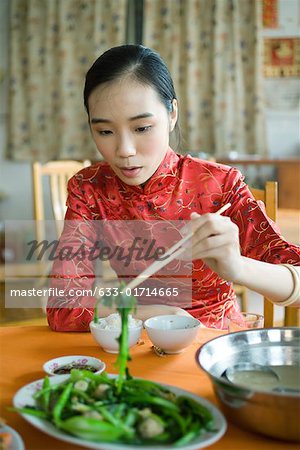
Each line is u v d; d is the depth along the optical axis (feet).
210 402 2.64
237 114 14.03
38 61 14.33
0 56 14.52
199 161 4.72
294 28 14.17
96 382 2.80
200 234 3.30
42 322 7.32
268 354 3.08
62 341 3.90
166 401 2.54
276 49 14.30
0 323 9.67
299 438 2.43
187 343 3.58
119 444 2.32
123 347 2.71
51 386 2.78
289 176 13.42
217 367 2.93
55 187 9.87
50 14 14.06
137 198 4.58
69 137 14.37
